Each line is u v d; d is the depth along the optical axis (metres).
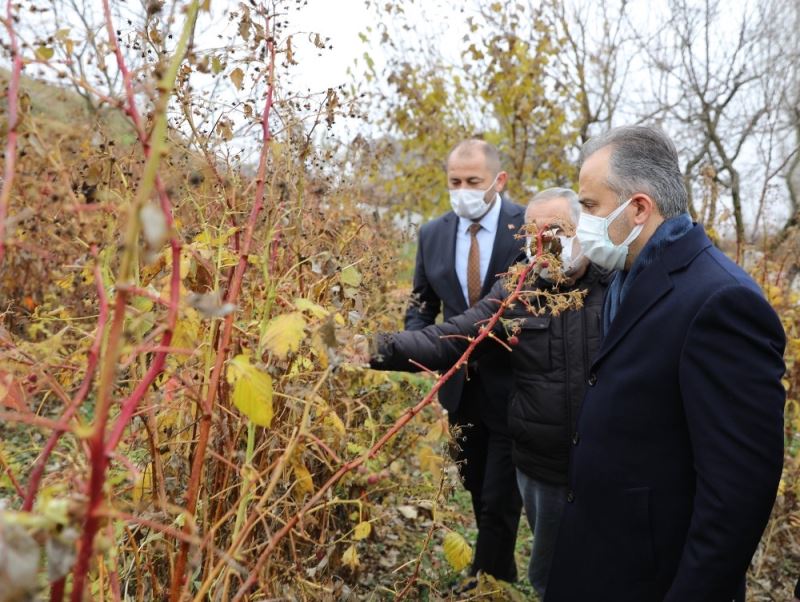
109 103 0.87
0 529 0.55
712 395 1.32
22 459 1.54
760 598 2.79
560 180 6.92
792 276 3.86
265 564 1.33
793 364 3.25
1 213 0.74
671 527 1.45
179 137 1.35
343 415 1.77
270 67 1.19
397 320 2.83
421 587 2.50
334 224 2.07
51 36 0.91
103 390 0.65
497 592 1.92
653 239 1.52
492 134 6.61
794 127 6.90
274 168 1.37
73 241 1.19
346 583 2.09
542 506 2.25
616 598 1.52
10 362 1.05
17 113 0.82
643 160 1.51
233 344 1.31
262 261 1.28
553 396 2.11
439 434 1.73
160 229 0.62
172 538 1.25
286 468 1.46
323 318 1.21
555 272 1.60
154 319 1.07
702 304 1.38
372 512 1.88
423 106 6.53
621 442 1.50
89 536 0.66
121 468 1.37
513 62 6.39
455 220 3.01
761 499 1.27
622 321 1.52
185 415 1.49
